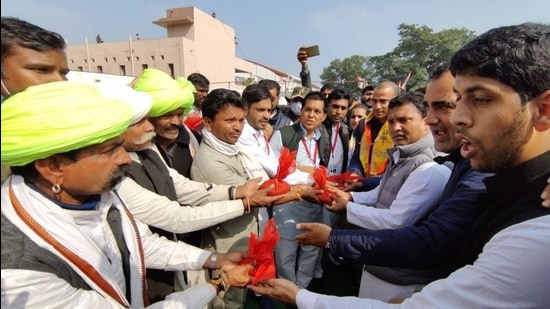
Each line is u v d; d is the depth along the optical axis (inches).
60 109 36.8
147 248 60.9
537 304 30.3
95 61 989.2
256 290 56.6
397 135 76.1
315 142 155.4
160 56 935.7
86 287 41.9
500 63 30.7
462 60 33.6
